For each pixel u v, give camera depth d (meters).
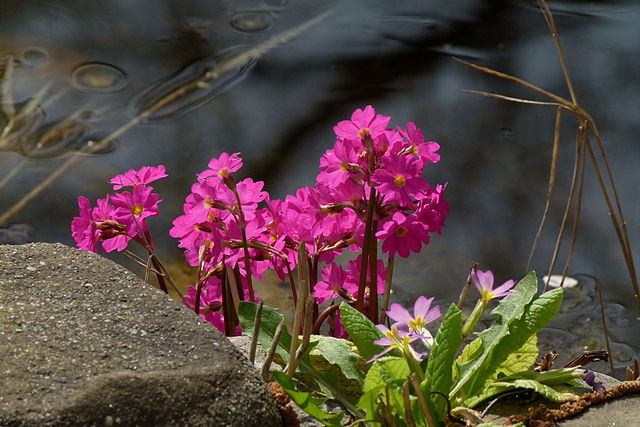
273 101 8.27
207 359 2.52
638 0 10.20
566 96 8.33
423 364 2.81
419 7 10.05
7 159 7.23
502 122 7.99
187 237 3.53
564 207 6.82
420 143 3.28
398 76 8.73
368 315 3.44
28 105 7.95
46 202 6.78
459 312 2.63
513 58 9.05
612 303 5.65
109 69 8.64
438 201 3.36
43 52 8.84
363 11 9.93
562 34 9.49
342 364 2.84
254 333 2.71
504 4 10.12
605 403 2.81
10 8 9.59
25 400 2.26
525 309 2.80
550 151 7.57
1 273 2.76
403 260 6.08
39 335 2.51
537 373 2.92
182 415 2.36
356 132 3.24
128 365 2.44
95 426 2.26
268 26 9.59
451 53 9.14
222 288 3.49
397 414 2.57
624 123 7.90
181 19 9.66
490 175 7.25
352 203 3.32
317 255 3.54
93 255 2.93
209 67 8.80
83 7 9.77
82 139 7.57
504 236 6.43
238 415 2.43
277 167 7.34
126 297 2.73
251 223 3.43
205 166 7.31
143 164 7.29
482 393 2.86
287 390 2.53
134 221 3.57
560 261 6.17
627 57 8.98
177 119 7.97
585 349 5.15
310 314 2.68
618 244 6.34
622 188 7.03
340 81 8.62
